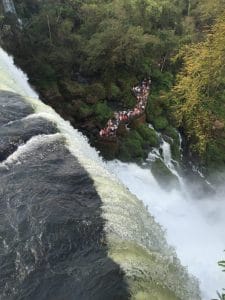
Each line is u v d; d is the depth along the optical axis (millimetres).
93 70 25453
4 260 10492
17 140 14531
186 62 24125
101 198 12422
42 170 13305
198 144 23812
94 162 14461
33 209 11836
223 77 22609
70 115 22938
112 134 22781
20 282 10023
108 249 10812
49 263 10422
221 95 24297
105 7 29250
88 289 9789
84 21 28141
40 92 22984
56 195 12359
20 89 19234
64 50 24641
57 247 10805
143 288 9906
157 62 28125
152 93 26328
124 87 25391
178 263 12297
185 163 25094
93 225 11398
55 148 14406
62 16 27641
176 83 26000
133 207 12641
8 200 12156
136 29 26469
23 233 11172
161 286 10422
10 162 13617
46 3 28734
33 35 24656
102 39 25234
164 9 31781
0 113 15844
